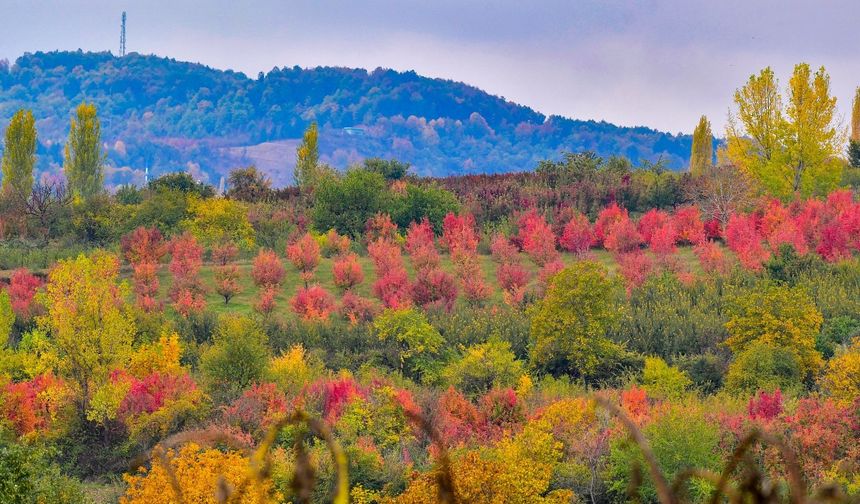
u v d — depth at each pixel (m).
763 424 34.84
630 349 56.78
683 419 32.53
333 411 37.69
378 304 68.69
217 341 48.88
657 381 48.81
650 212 85.69
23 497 25.61
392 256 77.44
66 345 42.03
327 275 77.44
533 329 54.53
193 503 23.67
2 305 46.62
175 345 46.53
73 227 87.56
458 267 74.56
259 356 46.69
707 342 56.75
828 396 42.12
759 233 80.38
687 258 78.19
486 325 60.81
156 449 5.11
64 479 27.66
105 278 44.31
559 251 84.38
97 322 42.81
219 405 41.72
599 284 53.84
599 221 85.31
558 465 32.53
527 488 28.55
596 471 32.91
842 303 59.69
